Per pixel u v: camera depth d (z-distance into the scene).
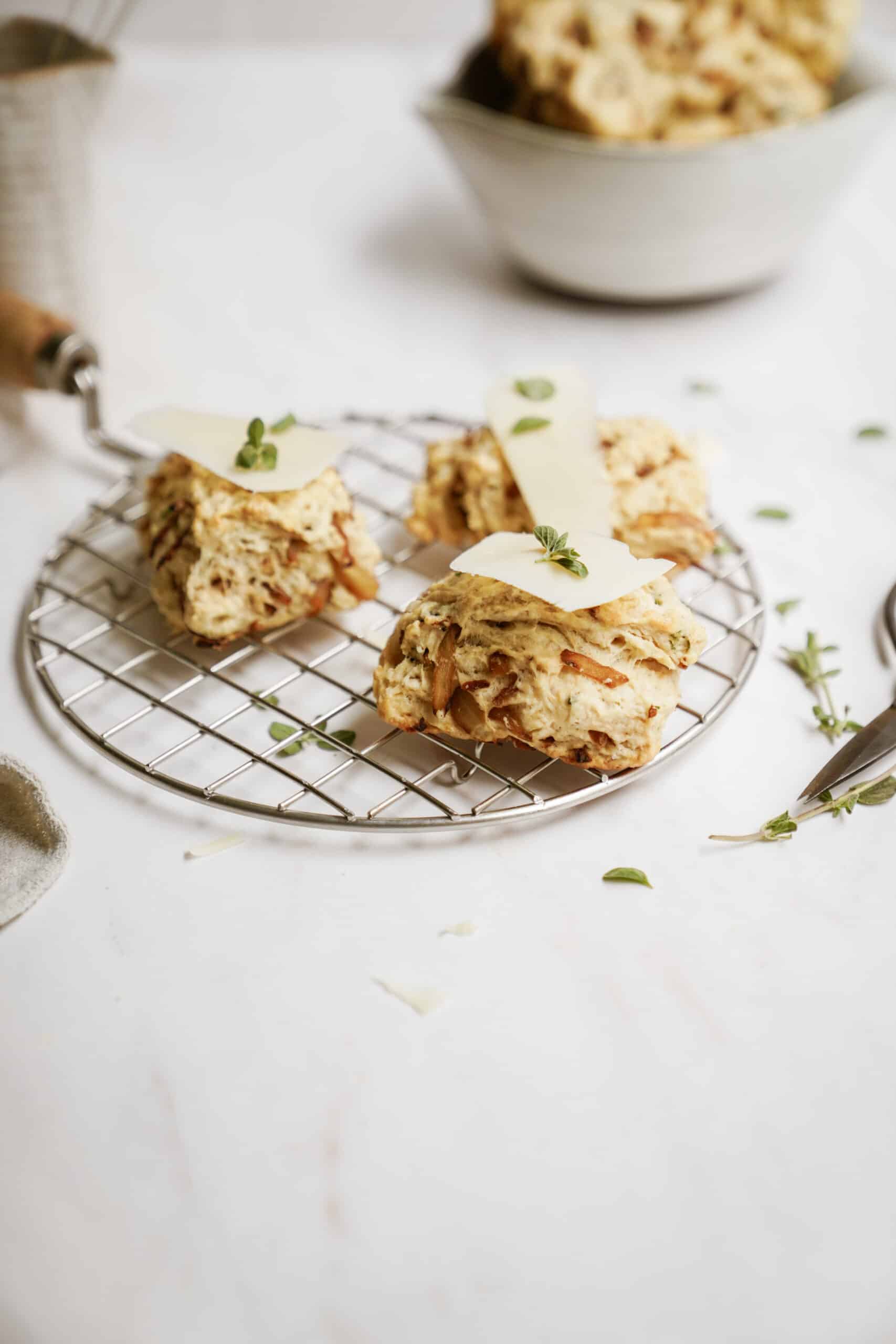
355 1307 0.37
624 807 0.46
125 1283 0.37
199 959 0.42
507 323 0.70
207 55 0.97
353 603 0.51
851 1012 0.41
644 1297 0.37
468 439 0.54
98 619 0.53
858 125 0.62
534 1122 0.39
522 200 0.65
